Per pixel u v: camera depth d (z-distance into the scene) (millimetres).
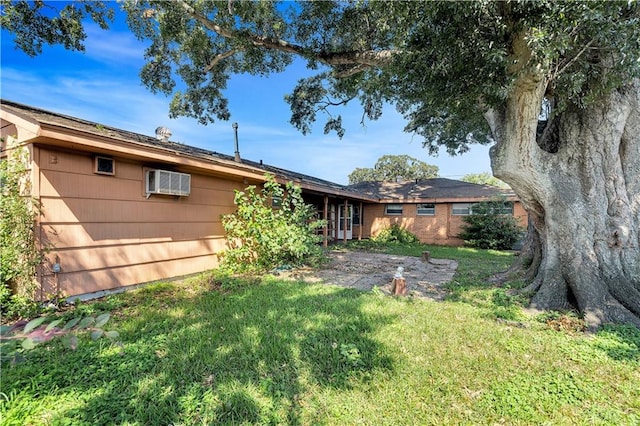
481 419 1964
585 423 1931
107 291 4660
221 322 3424
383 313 3789
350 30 6215
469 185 15898
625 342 3012
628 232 4039
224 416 1935
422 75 3879
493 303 4293
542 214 4766
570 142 4430
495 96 3672
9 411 1891
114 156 4730
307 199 12289
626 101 4098
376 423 1907
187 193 5707
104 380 2256
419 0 3090
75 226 4266
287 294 4625
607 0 2514
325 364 2553
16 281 3801
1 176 3668
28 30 5727
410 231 15344
